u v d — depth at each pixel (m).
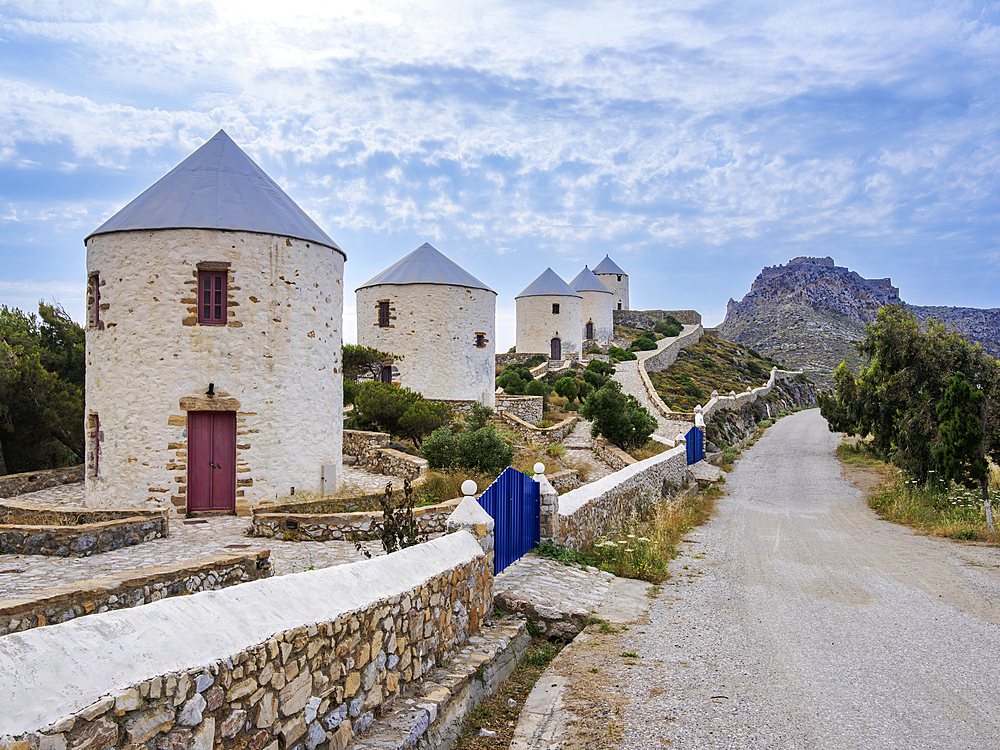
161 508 12.41
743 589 9.55
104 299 14.51
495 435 16.58
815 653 6.93
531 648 7.16
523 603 7.64
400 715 4.68
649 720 5.31
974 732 5.17
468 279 32.25
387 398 22.67
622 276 86.94
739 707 5.57
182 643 3.14
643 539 10.87
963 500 15.79
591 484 13.04
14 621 5.58
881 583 10.03
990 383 18.67
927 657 6.85
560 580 8.77
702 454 28.06
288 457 14.97
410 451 20.84
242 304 14.44
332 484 15.89
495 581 8.21
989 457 18.11
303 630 3.84
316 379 15.69
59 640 2.74
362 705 4.43
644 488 16.28
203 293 14.30
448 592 6.02
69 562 9.80
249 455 14.48
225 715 3.24
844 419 34.00
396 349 30.94
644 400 40.25
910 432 18.67
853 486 21.81
